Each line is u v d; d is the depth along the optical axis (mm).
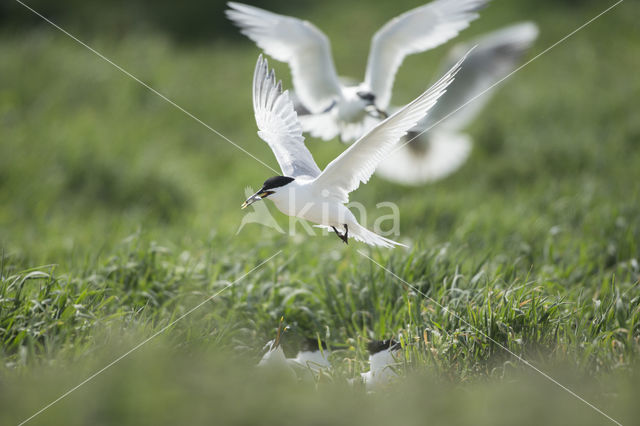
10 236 13969
